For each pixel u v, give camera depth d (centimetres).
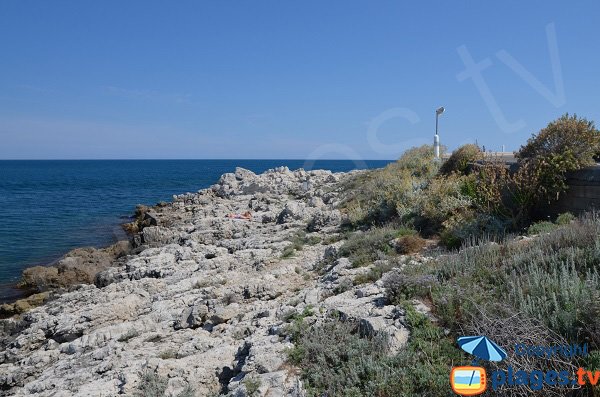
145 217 3831
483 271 883
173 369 862
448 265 942
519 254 913
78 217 4453
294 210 2648
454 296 779
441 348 681
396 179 2389
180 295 1435
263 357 767
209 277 1571
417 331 727
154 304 1370
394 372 643
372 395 624
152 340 1128
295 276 1442
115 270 1936
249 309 1195
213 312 1178
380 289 966
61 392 872
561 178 1371
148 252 2192
